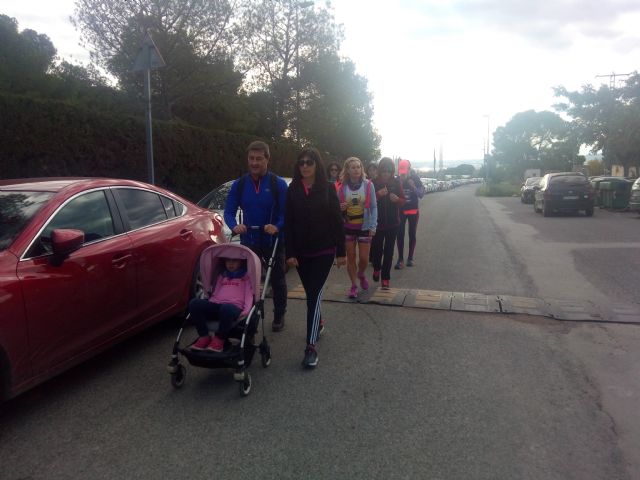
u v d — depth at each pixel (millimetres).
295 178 4703
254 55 20234
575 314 6094
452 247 11305
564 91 32781
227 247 4438
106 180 4805
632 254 10141
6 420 3701
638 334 5449
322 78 24875
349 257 6723
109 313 4273
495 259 9750
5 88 14062
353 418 3705
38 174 9086
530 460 3184
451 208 24594
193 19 15711
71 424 3639
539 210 21391
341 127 30797
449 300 6715
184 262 5336
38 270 3646
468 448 3318
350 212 6613
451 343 5195
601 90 31844
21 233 3729
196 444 3367
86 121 10031
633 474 3045
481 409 3834
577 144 35562
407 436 3461
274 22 22844
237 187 5234
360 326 5742
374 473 3053
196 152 13883
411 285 7625
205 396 4066
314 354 4594
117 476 3029
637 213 19672
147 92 8859
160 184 12695
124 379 4387
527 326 5723
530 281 7852
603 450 3295
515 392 4109
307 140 26391
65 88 15430
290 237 4648
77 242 3705
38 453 3277
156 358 4840
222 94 18703
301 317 6109
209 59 16547
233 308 4082
